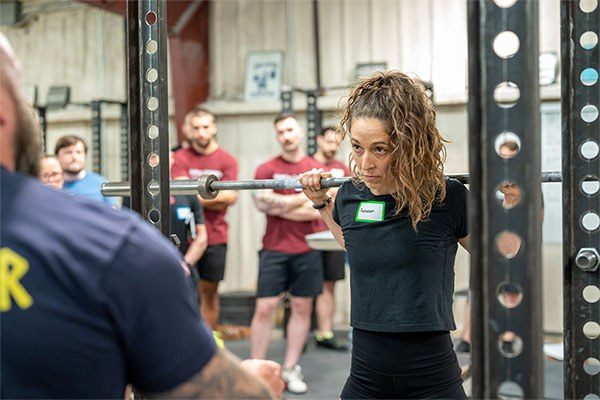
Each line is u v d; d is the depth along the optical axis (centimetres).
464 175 160
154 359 81
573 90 153
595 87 151
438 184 154
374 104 151
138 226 83
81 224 80
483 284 93
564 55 153
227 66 682
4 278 77
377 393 161
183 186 162
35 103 749
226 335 579
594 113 151
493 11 92
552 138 539
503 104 92
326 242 376
